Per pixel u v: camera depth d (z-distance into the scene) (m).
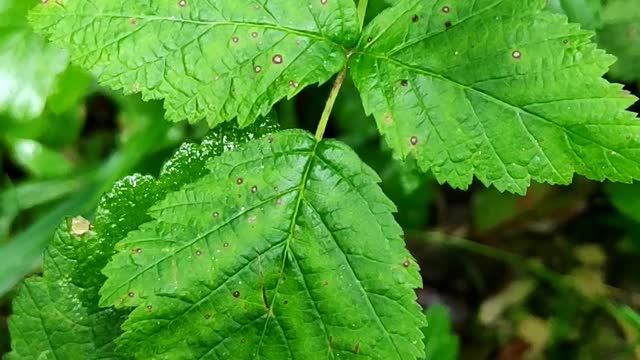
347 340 0.34
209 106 0.34
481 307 0.54
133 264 0.34
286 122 0.48
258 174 0.34
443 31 0.34
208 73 0.34
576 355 0.52
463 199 0.55
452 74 0.34
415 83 0.34
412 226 0.52
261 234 0.34
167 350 0.34
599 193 0.52
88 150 0.54
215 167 0.34
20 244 0.46
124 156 0.46
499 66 0.34
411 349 0.34
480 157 0.34
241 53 0.34
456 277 0.55
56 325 0.37
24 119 0.45
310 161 0.35
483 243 0.54
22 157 0.52
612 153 0.33
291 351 0.34
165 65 0.34
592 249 0.53
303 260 0.34
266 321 0.34
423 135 0.34
